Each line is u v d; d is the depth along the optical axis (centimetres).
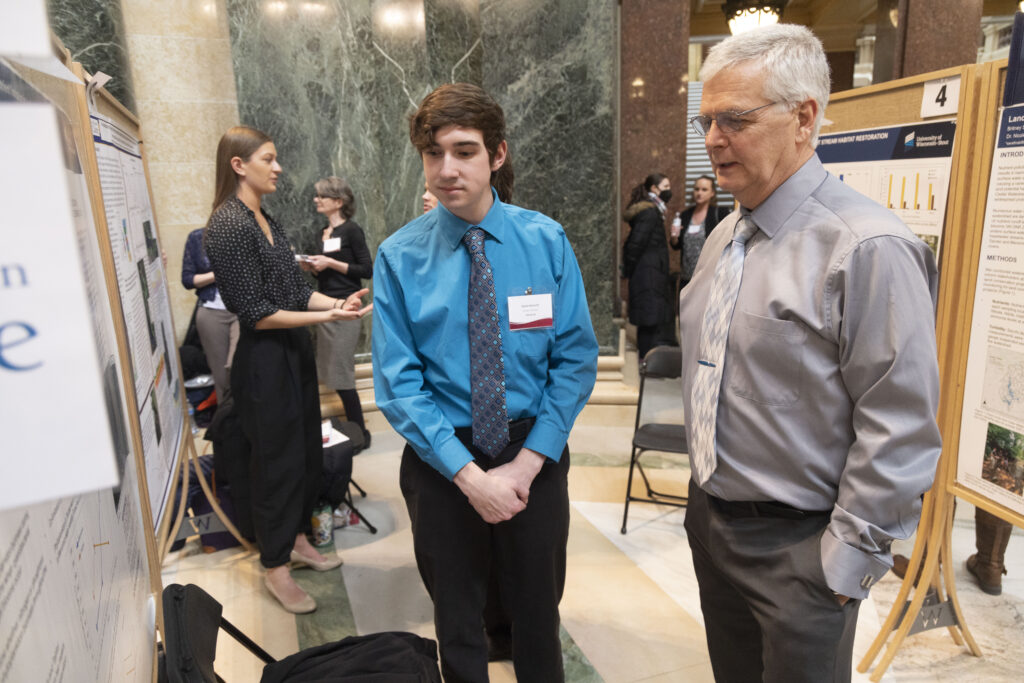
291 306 240
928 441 110
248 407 236
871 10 797
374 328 158
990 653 212
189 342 429
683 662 212
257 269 228
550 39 403
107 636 91
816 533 122
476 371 150
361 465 374
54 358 32
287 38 407
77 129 122
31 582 61
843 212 116
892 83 207
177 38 429
